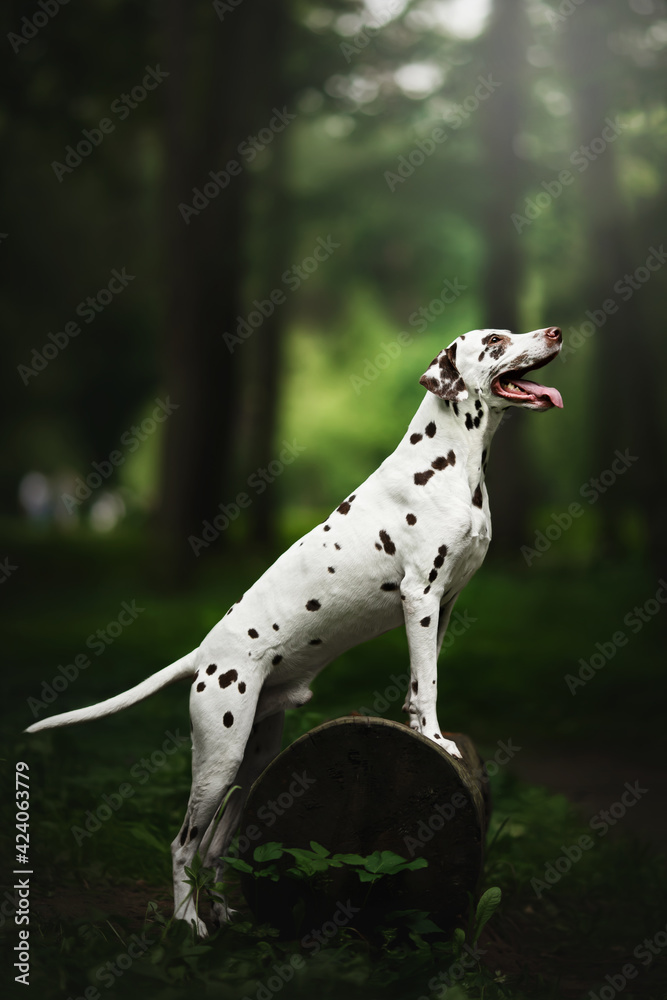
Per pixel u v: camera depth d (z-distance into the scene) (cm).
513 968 423
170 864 515
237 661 408
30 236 2775
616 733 905
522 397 404
